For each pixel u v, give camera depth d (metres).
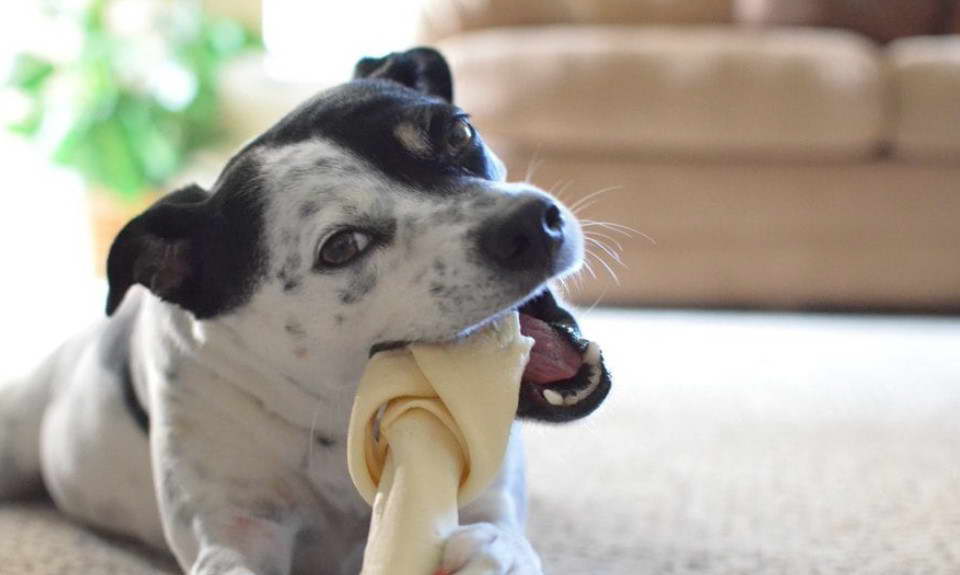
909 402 2.20
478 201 1.11
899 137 3.25
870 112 3.24
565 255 1.12
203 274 1.20
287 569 1.24
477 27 3.79
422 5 3.88
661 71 3.29
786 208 3.33
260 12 4.89
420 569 0.95
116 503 1.51
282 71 4.85
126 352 1.48
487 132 3.38
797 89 3.25
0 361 2.84
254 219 1.17
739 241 3.36
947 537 1.38
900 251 3.33
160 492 1.26
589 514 1.54
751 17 3.77
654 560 1.34
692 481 1.69
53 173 4.70
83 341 1.71
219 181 1.23
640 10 3.82
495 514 1.17
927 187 3.30
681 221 3.36
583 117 3.30
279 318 1.17
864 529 1.43
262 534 1.22
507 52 3.41
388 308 1.11
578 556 1.36
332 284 1.13
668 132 3.29
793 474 1.71
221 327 1.21
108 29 4.36
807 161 3.32
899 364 2.58
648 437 1.97
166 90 4.36
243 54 4.72
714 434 1.98
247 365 1.21
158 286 1.23
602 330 3.07
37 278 4.14
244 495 1.23
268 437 1.23
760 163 3.33
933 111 3.23
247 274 1.18
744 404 2.21
